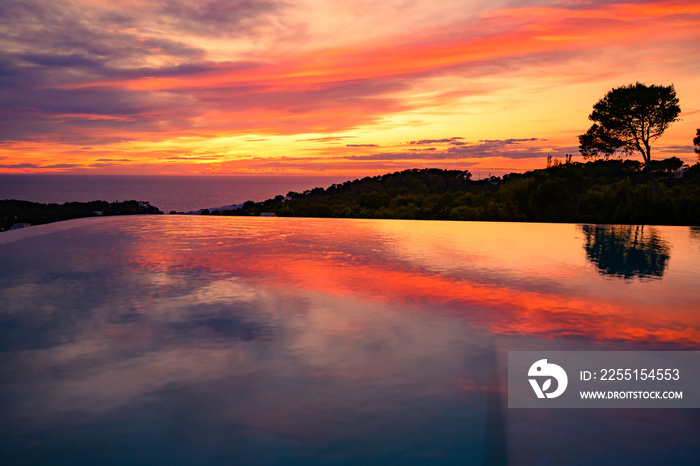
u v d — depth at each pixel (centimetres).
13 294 297
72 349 198
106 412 142
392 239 621
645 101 1298
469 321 243
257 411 143
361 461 117
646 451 122
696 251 516
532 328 232
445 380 167
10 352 194
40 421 137
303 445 124
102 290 310
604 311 264
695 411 145
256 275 365
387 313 257
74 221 876
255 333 221
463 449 123
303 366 180
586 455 121
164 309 263
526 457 119
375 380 167
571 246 556
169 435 129
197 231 717
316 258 453
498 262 433
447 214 1141
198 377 169
